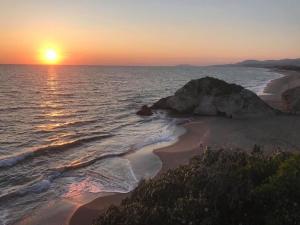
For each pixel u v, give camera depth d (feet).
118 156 62.34
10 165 55.67
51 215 39.29
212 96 110.01
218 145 68.69
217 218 23.94
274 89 211.61
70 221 38.04
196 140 74.28
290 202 23.98
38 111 118.21
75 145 70.49
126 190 46.70
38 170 53.83
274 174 27.71
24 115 108.88
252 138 75.15
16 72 471.62
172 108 115.55
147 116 108.68
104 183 49.16
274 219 23.12
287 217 22.88
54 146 68.08
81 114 112.98
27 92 183.52
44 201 42.83
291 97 115.85
